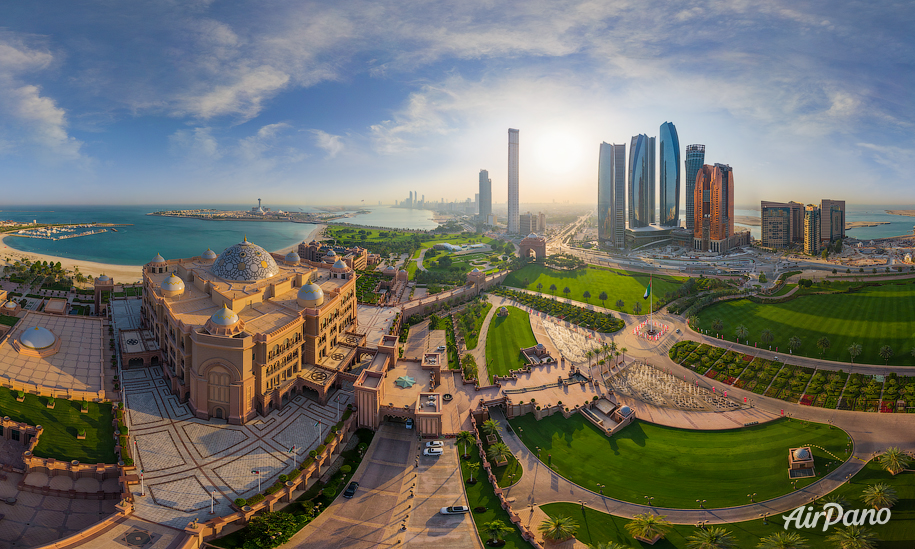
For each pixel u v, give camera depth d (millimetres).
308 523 99562
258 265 170750
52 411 122750
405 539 96375
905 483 111688
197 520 93312
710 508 107062
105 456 110562
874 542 95250
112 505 101688
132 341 163000
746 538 98188
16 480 103562
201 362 124750
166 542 88062
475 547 95062
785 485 113875
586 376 166000
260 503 98000
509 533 98875
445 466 119938
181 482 104000
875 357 173125
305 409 135250
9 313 184375
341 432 124000
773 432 134750
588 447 129625
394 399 140125
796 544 92188
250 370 126875
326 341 157500
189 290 168125
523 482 115625
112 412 126688
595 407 147375
